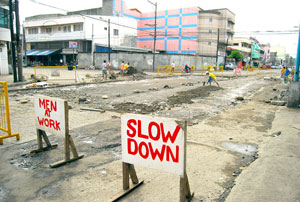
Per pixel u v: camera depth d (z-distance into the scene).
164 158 2.88
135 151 3.12
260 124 7.09
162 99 11.52
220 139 5.69
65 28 48.06
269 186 3.29
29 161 4.46
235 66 60.25
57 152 4.90
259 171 3.78
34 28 52.50
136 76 25.72
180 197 2.85
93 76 25.36
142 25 64.62
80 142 5.49
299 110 9.13
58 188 3.51
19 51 18.02
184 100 11.23
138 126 3.02
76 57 46.78
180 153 2.73
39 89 14.85
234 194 3.16
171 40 60.19
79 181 3.71
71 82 19.09
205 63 46.38
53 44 49.97
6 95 5.35
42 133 4.88
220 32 58.31
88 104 10.09
